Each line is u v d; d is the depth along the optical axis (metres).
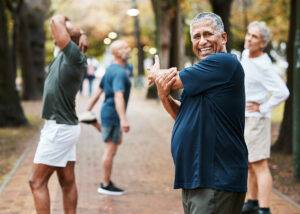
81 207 4.62
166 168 6.74
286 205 4.80
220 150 2.30
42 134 3.38
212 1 8.59
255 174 4.36
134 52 44.31
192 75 2.31
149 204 4.79
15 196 5.05
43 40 21.03
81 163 7.02
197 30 2.43
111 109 4.99
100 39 39.81
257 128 4.05
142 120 13.52
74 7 36.41
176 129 2.42
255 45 4.04
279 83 3.96
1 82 11.77
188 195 2.38
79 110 15.34
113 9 37.91
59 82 3.32
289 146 8.02
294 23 7.88
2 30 11.82
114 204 4.77
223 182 2.27
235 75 2.30
